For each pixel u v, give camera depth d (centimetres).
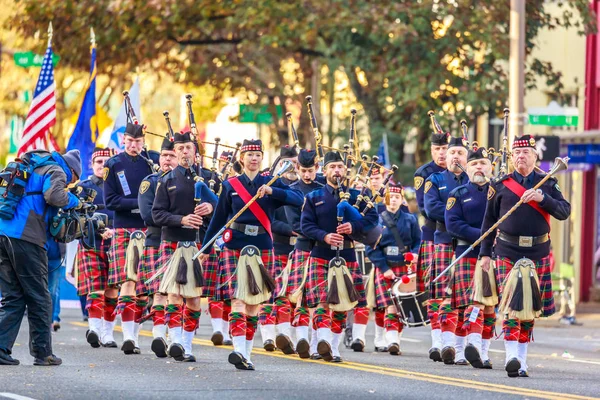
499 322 4456
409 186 5925
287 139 6881
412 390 2366
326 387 2375
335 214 2852
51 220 2669
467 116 5572
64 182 2648
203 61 6625
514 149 2723
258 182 2761
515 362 2659
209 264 2897
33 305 2659
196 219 2819
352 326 3494
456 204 2967
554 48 6047
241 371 2639
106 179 3238
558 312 4975
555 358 3262
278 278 3141
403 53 5503
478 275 2853
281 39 5616
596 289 5803
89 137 4316
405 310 3209
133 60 6350
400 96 5500
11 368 2595
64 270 3894
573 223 4831
